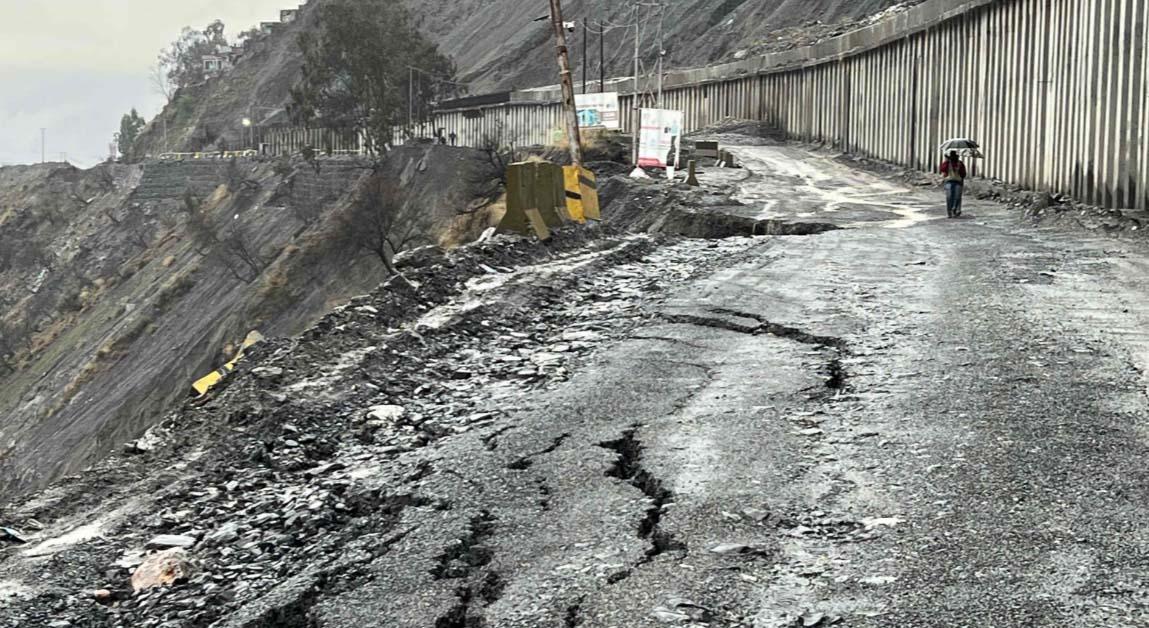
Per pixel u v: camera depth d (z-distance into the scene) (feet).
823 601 15.29
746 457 22.33
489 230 62.44
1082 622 14.17
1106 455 21.25
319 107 367.66
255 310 270.05
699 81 325.83
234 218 406.00
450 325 38.83
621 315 42.68
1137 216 77.56
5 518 22.31
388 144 349.20
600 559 17.29
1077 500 18.72
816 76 247.09
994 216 96.27
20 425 346.54
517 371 33.88
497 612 15.61
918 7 172.24
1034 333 34.58
